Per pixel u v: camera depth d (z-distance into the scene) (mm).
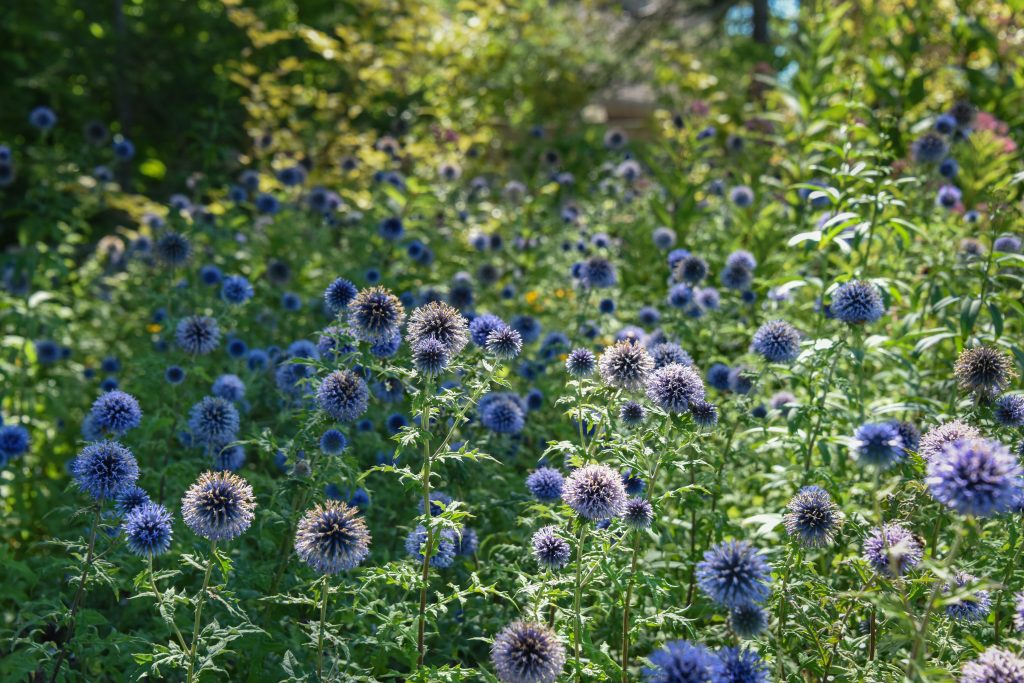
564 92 14742
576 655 3584
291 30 14102
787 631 3811
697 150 9945
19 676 3785
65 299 8234
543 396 6156
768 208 8391
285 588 4512
